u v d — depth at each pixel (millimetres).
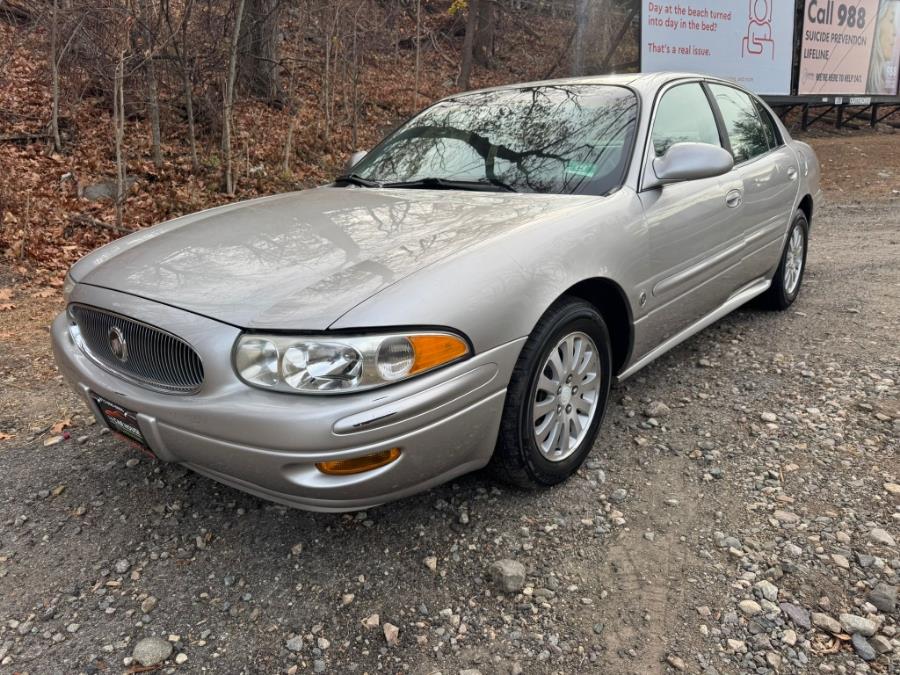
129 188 7738
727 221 3557
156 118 8305
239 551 2383
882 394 3367
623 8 17578
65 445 3115
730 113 4051
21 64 9984
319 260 2281
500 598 2135
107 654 1963
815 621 2006
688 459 2881
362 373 1937
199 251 2477
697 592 2133
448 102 3945
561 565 2270
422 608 2102
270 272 2234
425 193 3049
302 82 13211
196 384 2098
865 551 2275
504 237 2391
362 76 14125
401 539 2414
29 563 2338
